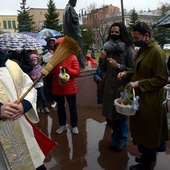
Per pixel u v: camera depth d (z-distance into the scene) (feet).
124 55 9.27
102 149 10.35
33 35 36.99
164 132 7.97
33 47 13.10
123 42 9.25
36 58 15.07
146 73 7.43
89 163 9.26
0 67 5.12
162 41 79.05
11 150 5.01
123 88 8.88
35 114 5.62
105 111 9.95
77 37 18.31
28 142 5.53
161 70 7.09
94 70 19.19
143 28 7.16
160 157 9.54
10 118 4.70
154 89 7.27
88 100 19.13
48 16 119.14
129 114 7.45
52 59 5.56
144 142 7.70
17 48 11.35
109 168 8.87
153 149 8.18
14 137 5.06
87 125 13.29
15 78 5.30
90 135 11.87
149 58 7.30
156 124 7.55
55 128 12.96
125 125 10.05
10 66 5.36
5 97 4.90
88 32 96.68
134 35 7.36
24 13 133.59
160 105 7.49
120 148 10.02
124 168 8.84
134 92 7.71
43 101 15.70
